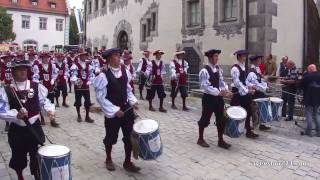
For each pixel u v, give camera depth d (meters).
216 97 7.27
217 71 7.31
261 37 13.12
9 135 4.78
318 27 16.72
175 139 8.02
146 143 5.28
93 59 12.26
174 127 9.23
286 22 14.34
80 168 6.09
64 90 12.35
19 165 4.88
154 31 18.55
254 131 8.95
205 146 7.42
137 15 20.42
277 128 9.34
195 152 7.07
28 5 49.41
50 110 4.97
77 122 9.84
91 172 5.91
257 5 13.18
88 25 28.75
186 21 16.12
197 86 15.49
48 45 51.09
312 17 16.23
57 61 12.14
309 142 8.02
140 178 5.68
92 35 27.78
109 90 5.68
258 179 5.74
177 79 11.88
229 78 13.59
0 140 7.80
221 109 7.33
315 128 8.98
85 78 9.86
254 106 7.98
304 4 15.68
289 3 14.54
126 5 21.75
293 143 7.86
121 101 5.73
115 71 5.76
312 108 8.63
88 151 7.07
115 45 23.33
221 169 6.15
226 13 14.36
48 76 10.20
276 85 11.35
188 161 6.54
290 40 14.69
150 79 11.65
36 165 4.82
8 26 40.94
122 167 6.15
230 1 14.16
